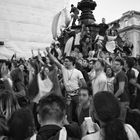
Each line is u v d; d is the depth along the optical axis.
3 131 3.37
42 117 3.19
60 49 20.30
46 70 8.75
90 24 20.25
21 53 29.34
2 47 29.02
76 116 7.54
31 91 8.37
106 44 18.88
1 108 4.69
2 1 30.03
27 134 3.17
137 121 5.18
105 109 3.06
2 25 29.72
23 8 30.70
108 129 2.95
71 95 8.33
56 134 3.03
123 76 7.72
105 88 7.59
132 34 46.56
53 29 19.02
